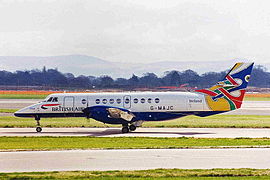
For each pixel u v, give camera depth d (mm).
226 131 153125
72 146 109562
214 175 75438
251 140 122750
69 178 73062
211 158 90438
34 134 144625
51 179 72562
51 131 155000
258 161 87500
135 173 76438
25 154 94938
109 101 157375
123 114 146500
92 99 158625
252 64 149750
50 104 160125
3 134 144500
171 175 75125
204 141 120438
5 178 72938
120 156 92625
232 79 150750
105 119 150750
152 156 92625
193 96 153375
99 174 75625
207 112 152875
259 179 72812
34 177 73625
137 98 155875
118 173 76438
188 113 153750
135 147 105812
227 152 97750
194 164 84500
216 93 152250
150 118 155875
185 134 143500
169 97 154375
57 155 93812
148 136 137500
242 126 170375
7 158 90312
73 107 159250
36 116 161250
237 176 75062
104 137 132625
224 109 151500
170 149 102000
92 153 96188
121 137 131875
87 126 173750
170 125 176125
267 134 142375
